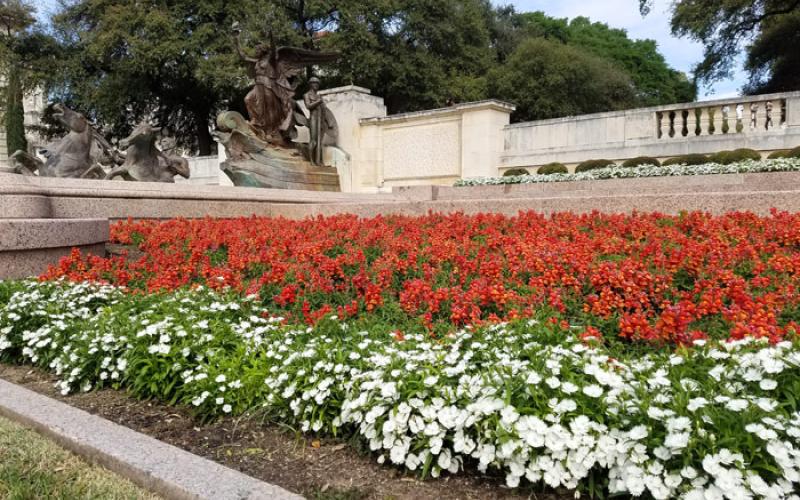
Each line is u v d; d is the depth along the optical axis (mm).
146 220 11812
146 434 3586
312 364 3641
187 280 6438
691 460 2369
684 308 4109
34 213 8133
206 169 27422
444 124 21375
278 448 3369
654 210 9195
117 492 2811
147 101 33938
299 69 20688
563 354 3178
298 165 19578
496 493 2793
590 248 6531
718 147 16422
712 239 6383
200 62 28469
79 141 15531
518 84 35938
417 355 3494
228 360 4062
